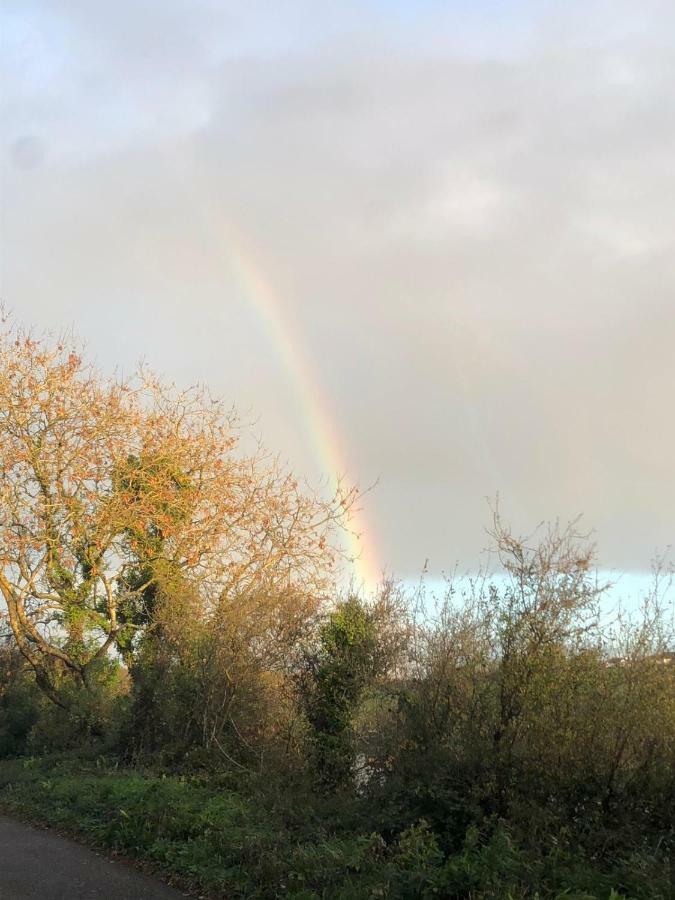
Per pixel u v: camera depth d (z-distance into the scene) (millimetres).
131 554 24781
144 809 11648
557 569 9984
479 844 8977
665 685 9312
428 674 11062
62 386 24766
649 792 8922
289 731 14930
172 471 24922
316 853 9219
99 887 9266
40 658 24984
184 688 16797
